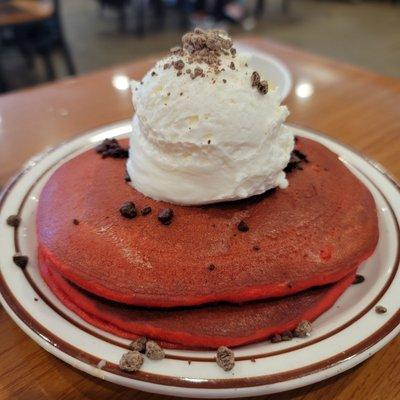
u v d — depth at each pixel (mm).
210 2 1385
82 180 243
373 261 238
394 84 465
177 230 205
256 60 432
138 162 218
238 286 191
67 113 413
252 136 199
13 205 262
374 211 241
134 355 178
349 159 300
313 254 205
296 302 202
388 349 207
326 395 190
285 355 182
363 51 1200
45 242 216
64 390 191
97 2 1504
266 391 172
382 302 205
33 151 356
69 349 184
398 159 346
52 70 970
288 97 438
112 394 191
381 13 1528
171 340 190
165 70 206
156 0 1406
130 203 214
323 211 221
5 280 215
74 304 207
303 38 1304
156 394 190
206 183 205
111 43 1271
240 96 198
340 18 1483
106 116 409
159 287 190
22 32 903
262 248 202
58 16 910
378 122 398
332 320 200
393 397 189
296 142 276
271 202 219
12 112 413
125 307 199
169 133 199
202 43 212
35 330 191
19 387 192
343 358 180
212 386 171
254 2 1624
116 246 203
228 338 187
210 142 195
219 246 200
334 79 475
